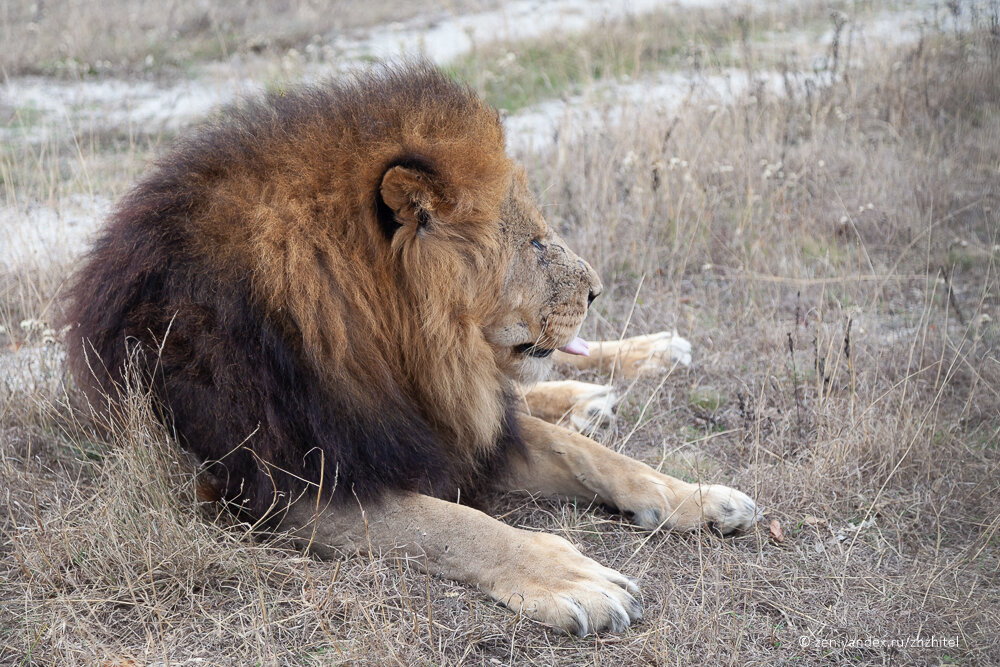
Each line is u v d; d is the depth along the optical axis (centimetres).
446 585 400
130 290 427
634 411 574
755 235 776
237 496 426
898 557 430
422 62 463
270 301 398
